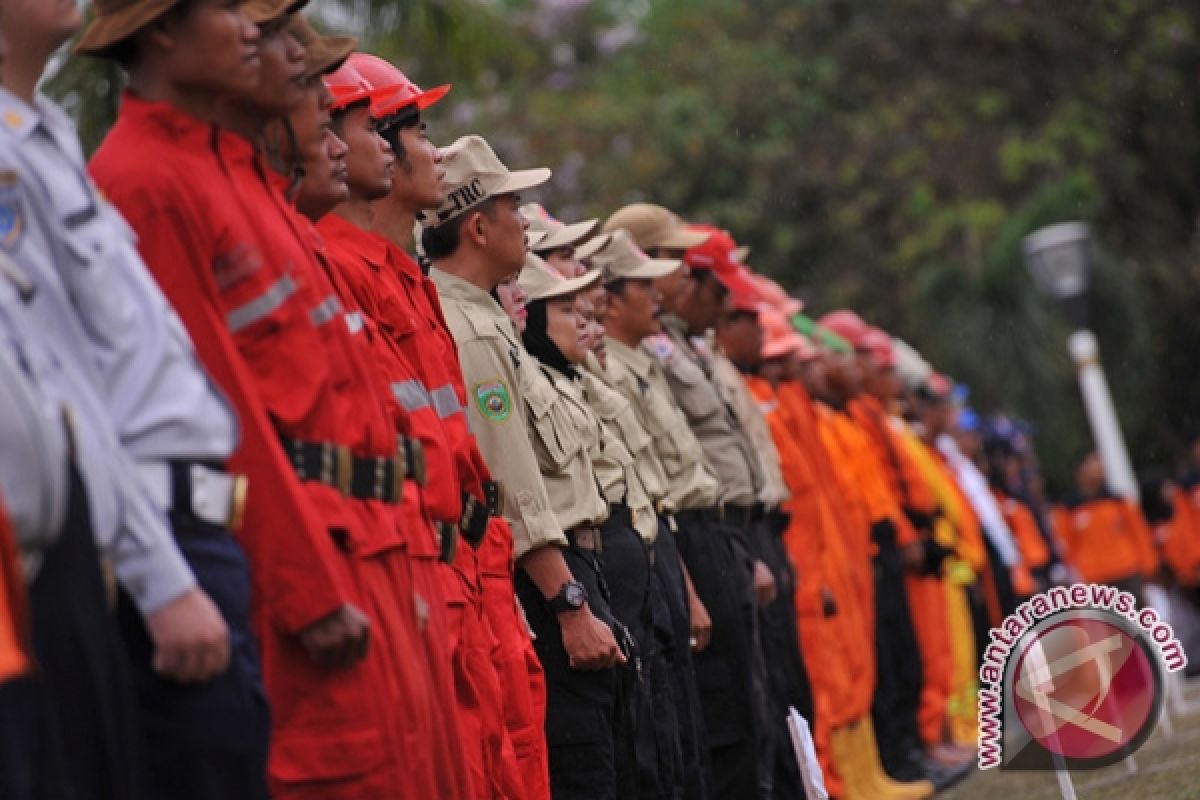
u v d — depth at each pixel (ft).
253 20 45.62
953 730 140.15
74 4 39.27
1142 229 256.93
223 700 38.70
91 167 43.57
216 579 39.01
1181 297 256.73
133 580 36.96
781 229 234.58
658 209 92.68
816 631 103.04
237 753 38.96
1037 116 253.24
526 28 228.43
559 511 66.74
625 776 68.08
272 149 49.08
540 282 72.79
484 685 55.93
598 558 69.00
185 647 37.11
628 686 67.97
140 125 43.80
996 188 244.01
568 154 209.77
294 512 41.75
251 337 43.96
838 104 250.16
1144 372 233.96
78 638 35.53
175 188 42.98
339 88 54.54
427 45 109.50
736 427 91.86
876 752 113.70
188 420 38.65
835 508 109.40
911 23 253.24
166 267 42.50
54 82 90.99
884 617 121.49
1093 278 230.48
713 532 84.07
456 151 65.87
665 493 79.77
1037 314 226.38
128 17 43.60
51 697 35.09
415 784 45.57
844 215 236.02
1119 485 179.83
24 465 34.99
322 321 45.32
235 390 42.11
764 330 104.06
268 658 43.60
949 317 228.43
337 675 43.78
